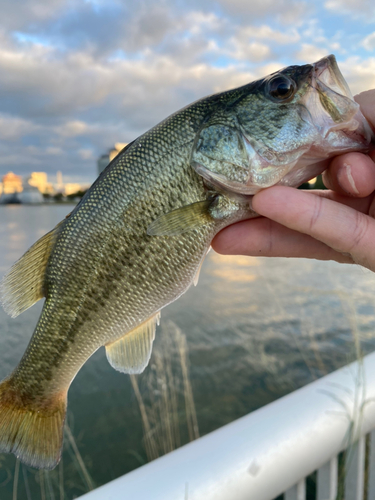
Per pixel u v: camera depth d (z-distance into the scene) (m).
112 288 0.21
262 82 0.19
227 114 0.19
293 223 0.17
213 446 0.18
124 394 0.61
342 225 0.17
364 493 0.25
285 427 0.18
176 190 0.20
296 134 0.18
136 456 0.47
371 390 0.21
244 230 0.22
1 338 0.83
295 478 0.18
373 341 0.78
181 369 0.67
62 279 0.21
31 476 0.43
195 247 0.21
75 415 0.56
